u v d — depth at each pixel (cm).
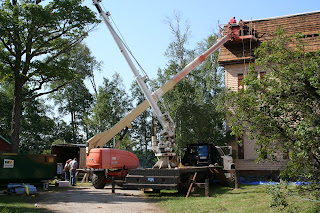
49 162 1853
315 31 2547
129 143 3844
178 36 3466
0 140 3125
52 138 5553
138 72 1802
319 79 823
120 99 4966
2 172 1714
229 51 2711
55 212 1064
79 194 1582
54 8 2545
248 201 1228
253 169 2464
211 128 2692
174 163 1672
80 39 2797
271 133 930
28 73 2589
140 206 1203
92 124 4116
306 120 841
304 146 823
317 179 888
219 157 2034
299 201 1090
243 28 2641
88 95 5538
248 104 944
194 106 2767
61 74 2628
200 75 3834
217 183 1945
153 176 1476
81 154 2803
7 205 1150
